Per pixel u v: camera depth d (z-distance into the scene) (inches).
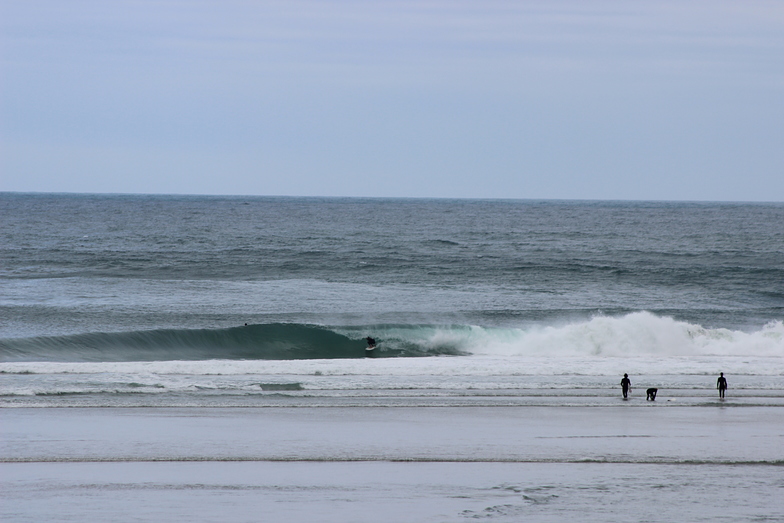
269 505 1985.7
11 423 2817.4
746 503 2047.2
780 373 4234.7
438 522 1879.9
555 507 1998.0
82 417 2945.4
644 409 3292.3
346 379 3858.3
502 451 2561.5
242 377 3850.9
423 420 3014.3
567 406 3334.2
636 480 2250.2
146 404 3191.4
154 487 2121.1
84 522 1834.4
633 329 5132.9
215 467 2335.1
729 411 3272.6
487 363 4375.0
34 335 4948.3
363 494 2089.1
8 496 2017.7
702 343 5137.8
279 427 2854.3
